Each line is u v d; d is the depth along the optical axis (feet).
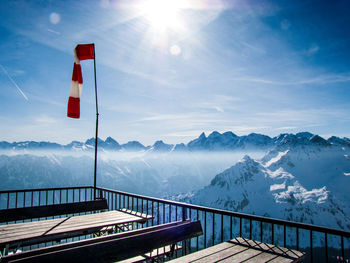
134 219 17.26
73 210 19.24
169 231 11.71
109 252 9.23
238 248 11.65
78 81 24.93
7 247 12.35
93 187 25.04
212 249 11.57
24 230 14.35
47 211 17.93
